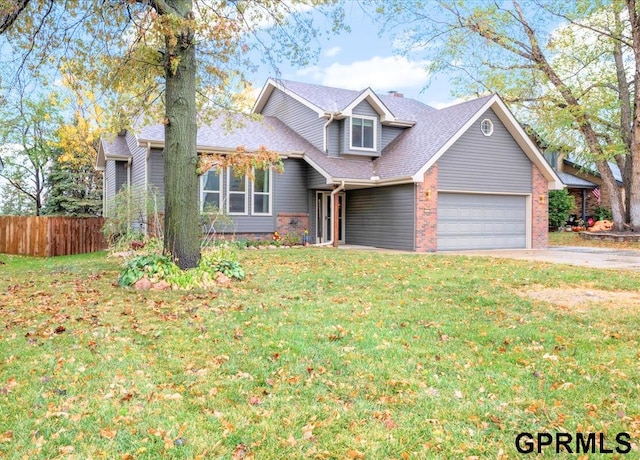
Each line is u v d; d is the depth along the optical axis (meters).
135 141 17.27
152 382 4.07
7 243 16.02
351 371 4.36
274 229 17.73
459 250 16.52
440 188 15.93
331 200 17.48
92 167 27.06
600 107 20.00
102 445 3.06
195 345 5.02
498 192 17.09
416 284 8.58
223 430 3.28
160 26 7.42
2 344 4.98
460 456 3.03
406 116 19.80
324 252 14.43
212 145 16.05
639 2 18.27
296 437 3.21
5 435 3.15
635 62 19.11
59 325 5.70
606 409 3.70
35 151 26.80
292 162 18.09
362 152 18.08
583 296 7.66
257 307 6.64
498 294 7.74
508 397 3.89
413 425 3.40
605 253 15.49
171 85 8.52
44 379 4.07
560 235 23.95
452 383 4.14
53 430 3.24
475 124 16.61
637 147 20.03
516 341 5.33
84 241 16.56
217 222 15.09
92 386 3.95
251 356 4.71
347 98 20.31
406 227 16.00
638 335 5.50
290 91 20.05
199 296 7.30
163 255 8.74
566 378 4.30
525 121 22.84
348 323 5.91
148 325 5.71
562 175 29.39
